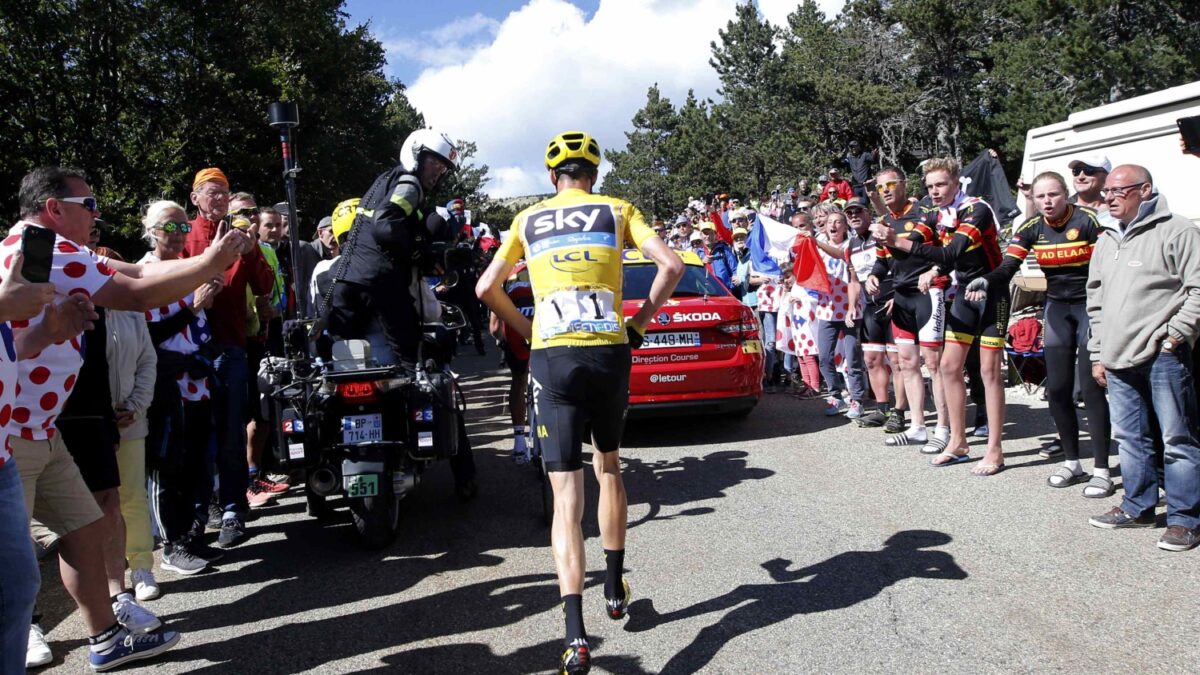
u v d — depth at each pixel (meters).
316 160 29.36
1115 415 4.51
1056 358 5.17
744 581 4.04
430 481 6.25
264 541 5.07
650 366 6.68
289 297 7.27
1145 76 28.33
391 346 4.95
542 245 3.45
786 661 3.26
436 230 4.94
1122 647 3.23
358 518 4.66
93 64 21.77
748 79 63.91
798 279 7.88
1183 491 4.17
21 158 19.98
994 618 3.52
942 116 40.78
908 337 6.41
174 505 4.62
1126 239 4.36
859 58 43.16
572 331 3.36
